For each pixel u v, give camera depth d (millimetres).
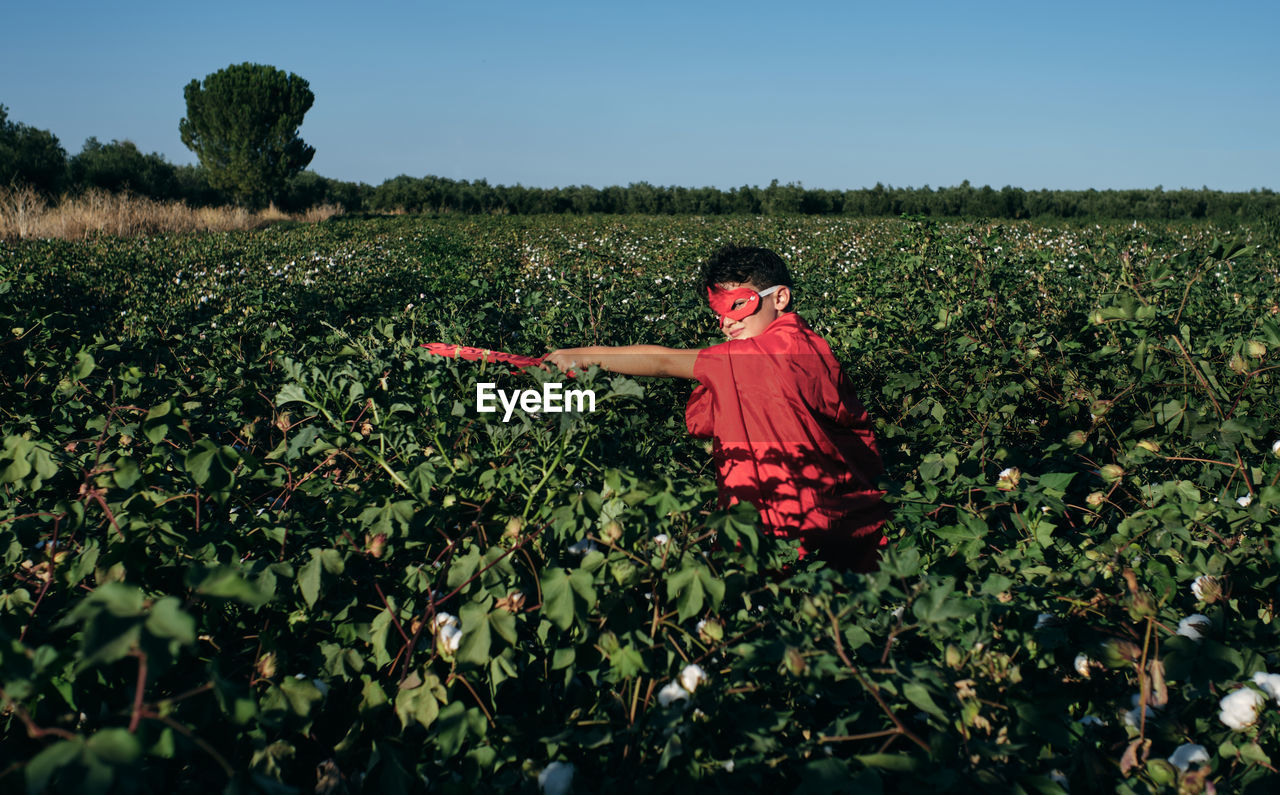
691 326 4672
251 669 1549
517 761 1455
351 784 1405
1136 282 2984
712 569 1510
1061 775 1341
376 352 2416
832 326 5043
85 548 1721
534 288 7664
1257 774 1274
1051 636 1521
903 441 3439
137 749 854
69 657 1330
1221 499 1942
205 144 43656
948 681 1371
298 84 44969
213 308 6781
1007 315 4258
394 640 1674
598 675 1516
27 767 824
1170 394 2871
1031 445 3164
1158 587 1666
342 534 1806
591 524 1655
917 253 5594
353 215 42156
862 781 1146
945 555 2061
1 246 13953
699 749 1342
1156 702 1422
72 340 3334
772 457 2109
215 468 1625
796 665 1281
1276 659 1455
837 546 2164
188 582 980
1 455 1778
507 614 1441
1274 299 4195
